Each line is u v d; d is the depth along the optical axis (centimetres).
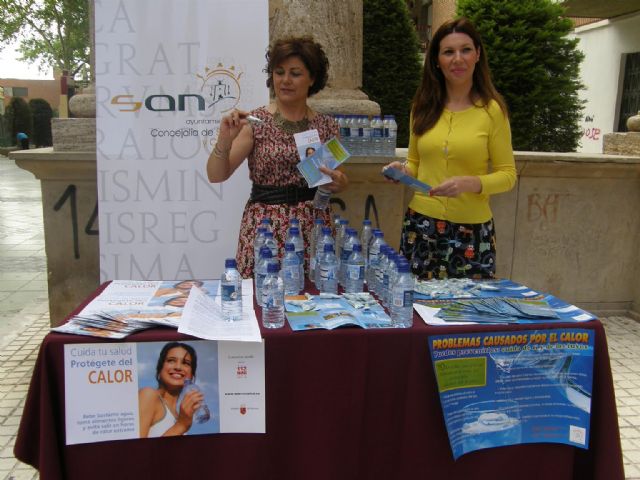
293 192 284
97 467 188
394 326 196
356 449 197
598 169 466
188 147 347
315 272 258
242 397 189
